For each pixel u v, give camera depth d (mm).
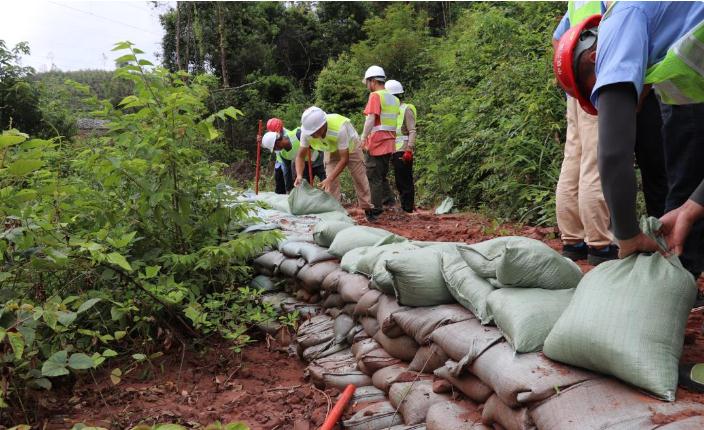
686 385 2002
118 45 4184
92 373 3455
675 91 2027
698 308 3188
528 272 2588
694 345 2539
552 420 1940
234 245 4293
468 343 2582
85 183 4547
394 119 8453
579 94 2125
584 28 2133
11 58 14172
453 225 7934
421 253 3244
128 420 3156
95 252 3414
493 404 2305
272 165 19859
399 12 23719
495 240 2914
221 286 4758
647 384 1876
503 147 8531
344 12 30422
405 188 9328
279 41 28625
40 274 3604
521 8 13812
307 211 6621
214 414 3230
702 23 1800
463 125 10711
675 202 3039
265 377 3824
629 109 1829
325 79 23891
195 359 4039
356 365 3494
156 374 3811
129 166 4152
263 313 4602
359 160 8250
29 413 3154
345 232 4645
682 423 1678
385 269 3350
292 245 4957
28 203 3684
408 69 22094
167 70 4500
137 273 4156
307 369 3719
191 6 25562
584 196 3945
